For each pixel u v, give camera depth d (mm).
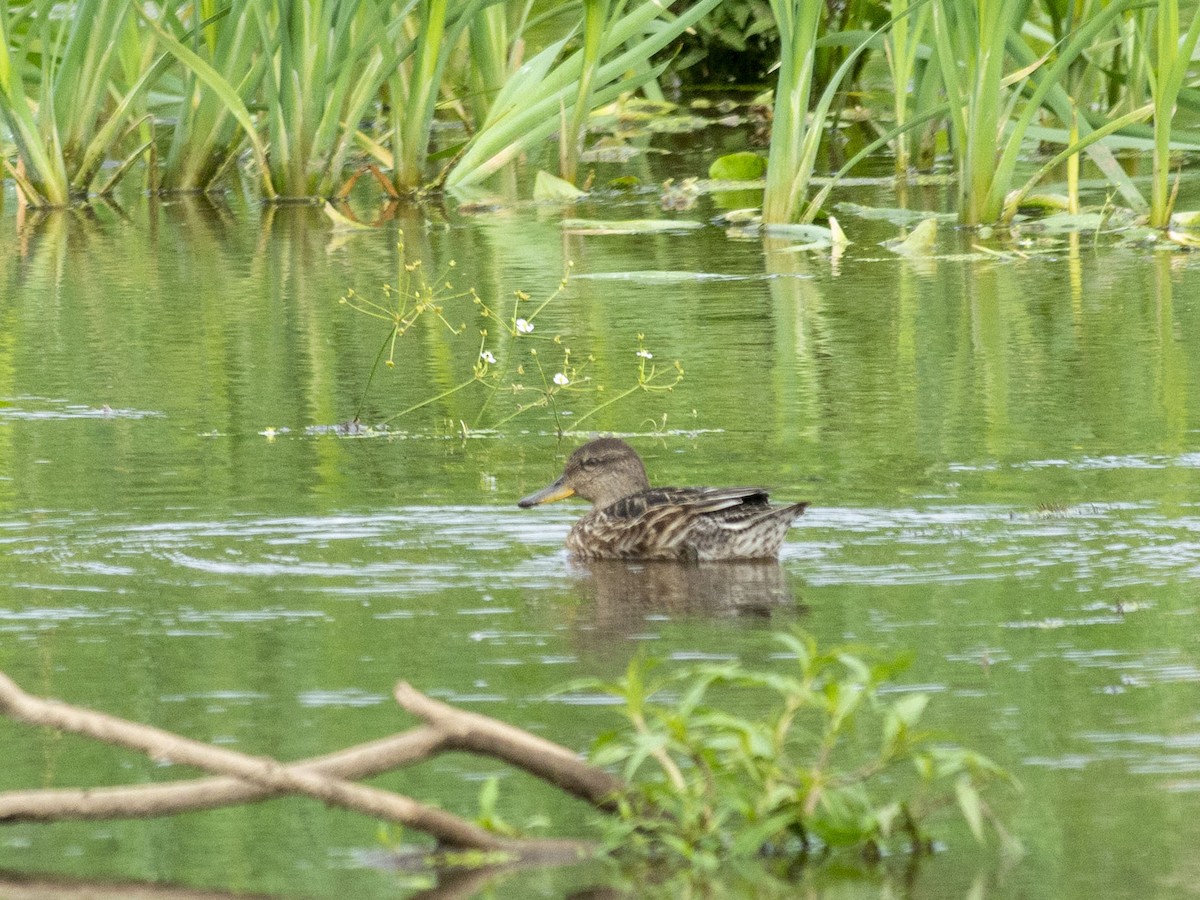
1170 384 15383
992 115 23781
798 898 6566
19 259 22875
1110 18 23391
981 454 13234
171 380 16312
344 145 27531
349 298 20078
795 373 16250
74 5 29484
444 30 28328
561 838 7090
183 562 10859
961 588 10148
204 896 6602
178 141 28172
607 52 28016
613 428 14531
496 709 8297
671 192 26906
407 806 6852
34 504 12172
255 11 27109
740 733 6980
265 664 8984
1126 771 7488
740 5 34500
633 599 10227
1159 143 23312
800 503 10961
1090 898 6473
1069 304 19172
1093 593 9969
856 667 7070
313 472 13133
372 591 10336
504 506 12281
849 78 32875
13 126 26766
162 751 6617
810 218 24734
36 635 9477
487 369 16766
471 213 26453
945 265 21875
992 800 7277
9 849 7059
